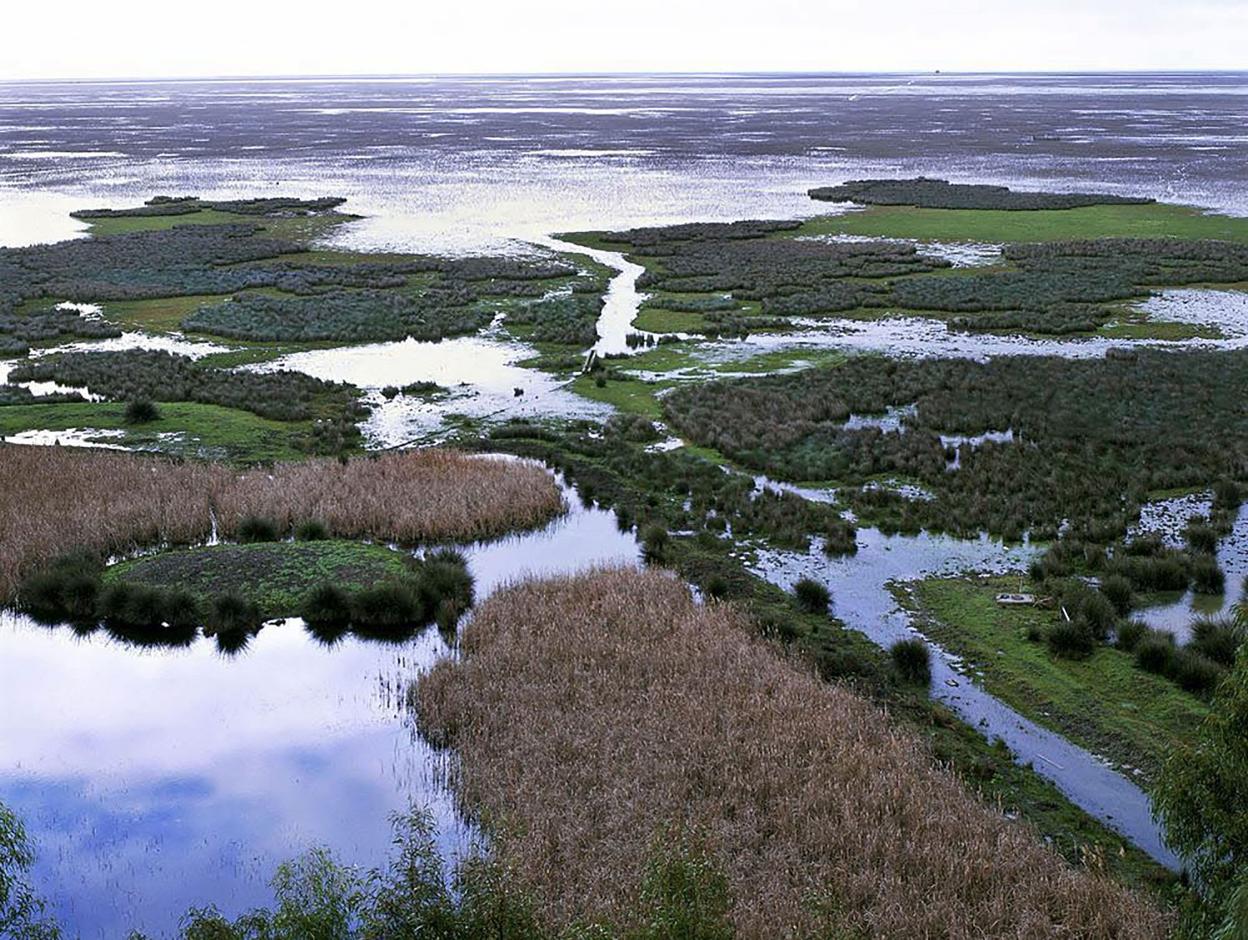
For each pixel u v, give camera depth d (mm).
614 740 24797
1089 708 26547
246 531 37469
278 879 19938
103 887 21188
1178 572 32844
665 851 18594
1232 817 16250
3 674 29562
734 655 28547
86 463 42375
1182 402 50031
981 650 29547
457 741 25578
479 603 32750
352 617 32312
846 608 32406
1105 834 22234
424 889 16938
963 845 21016
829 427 48031
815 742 24547
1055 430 46719
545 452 46344
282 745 26141
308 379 56656
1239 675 16828
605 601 31703
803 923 18875
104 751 25969
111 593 32219
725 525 38562
